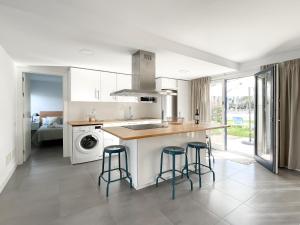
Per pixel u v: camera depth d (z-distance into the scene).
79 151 3.63
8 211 1.95
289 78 3.17
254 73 3.86
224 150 4.62
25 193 2.36
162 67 3.67
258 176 2.94
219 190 2.45
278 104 3.21
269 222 1.76
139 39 2.26
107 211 1.96
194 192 2.40
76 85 3.85
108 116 4.73
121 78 4.48
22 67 3.64
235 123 5.78
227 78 4.41
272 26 2.21
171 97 4.89
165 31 2.33
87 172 3.15
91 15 1.87
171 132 2.40
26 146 3.87
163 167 2.77
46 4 1.62
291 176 2.93
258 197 2.25
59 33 2.04
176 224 1.74
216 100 4.83
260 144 3.73
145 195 2.32
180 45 2.77
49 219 1.81
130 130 2.58
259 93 3.75
